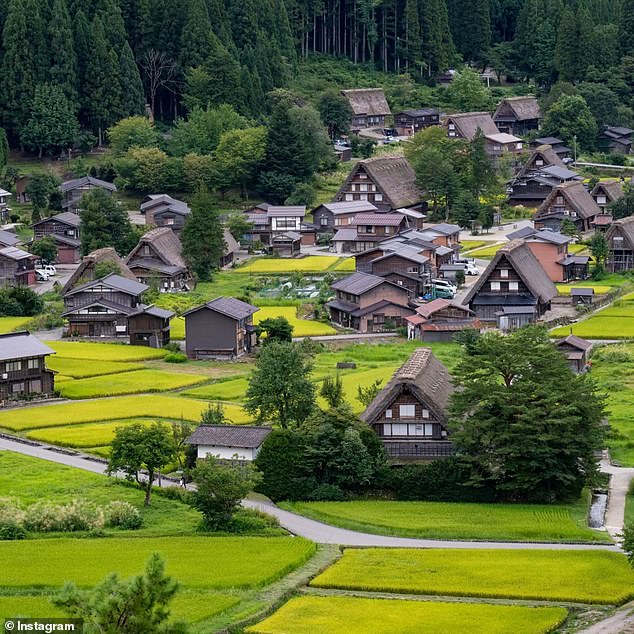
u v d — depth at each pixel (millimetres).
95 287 191875
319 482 122750
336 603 93625
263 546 105875
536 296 190500
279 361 133750
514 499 121188
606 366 163500
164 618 75125
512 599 95188
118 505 113562
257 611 92125
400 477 121812
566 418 119312
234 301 184000
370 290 193250
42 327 195625
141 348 182375
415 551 105312
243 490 111812
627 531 100812
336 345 181625
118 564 100375
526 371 124562
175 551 104250
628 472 127375
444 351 174875
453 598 95500
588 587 96625
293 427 130875
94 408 148625
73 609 74812
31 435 138000
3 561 101125
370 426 126438
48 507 112062
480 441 120500
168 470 129250
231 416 141500
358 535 111625
